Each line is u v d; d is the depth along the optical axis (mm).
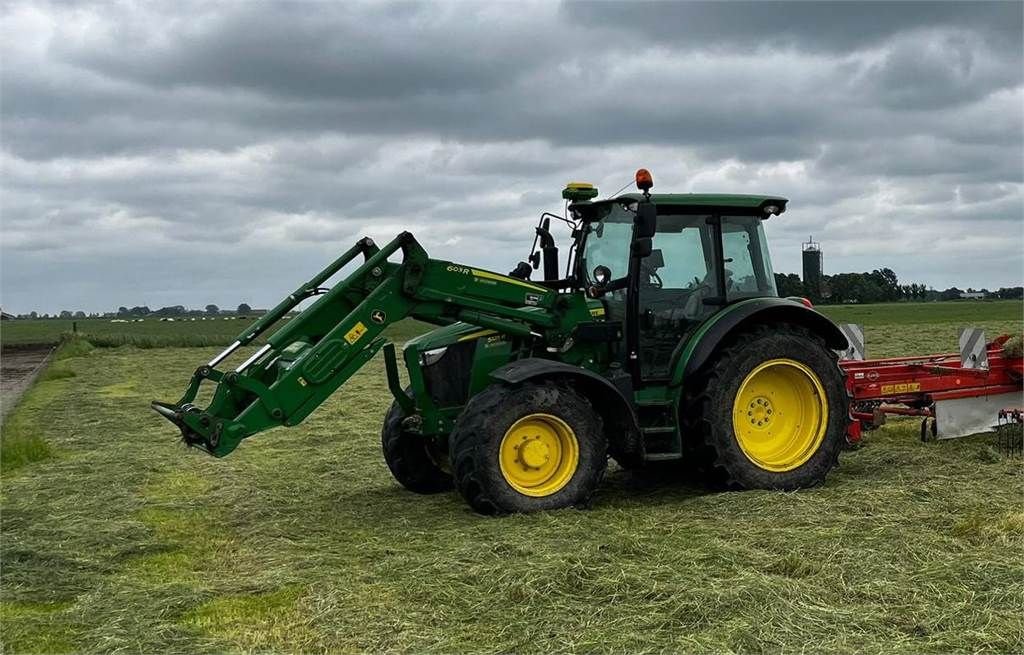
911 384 8266
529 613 4410
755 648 3926
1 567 5453
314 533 6262
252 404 6371
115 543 6008
